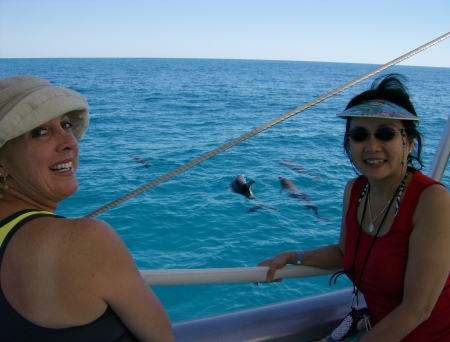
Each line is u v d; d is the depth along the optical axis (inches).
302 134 656.4
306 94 1565.0
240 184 365.1
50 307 47.3
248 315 79.8
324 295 86.9
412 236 69.1
